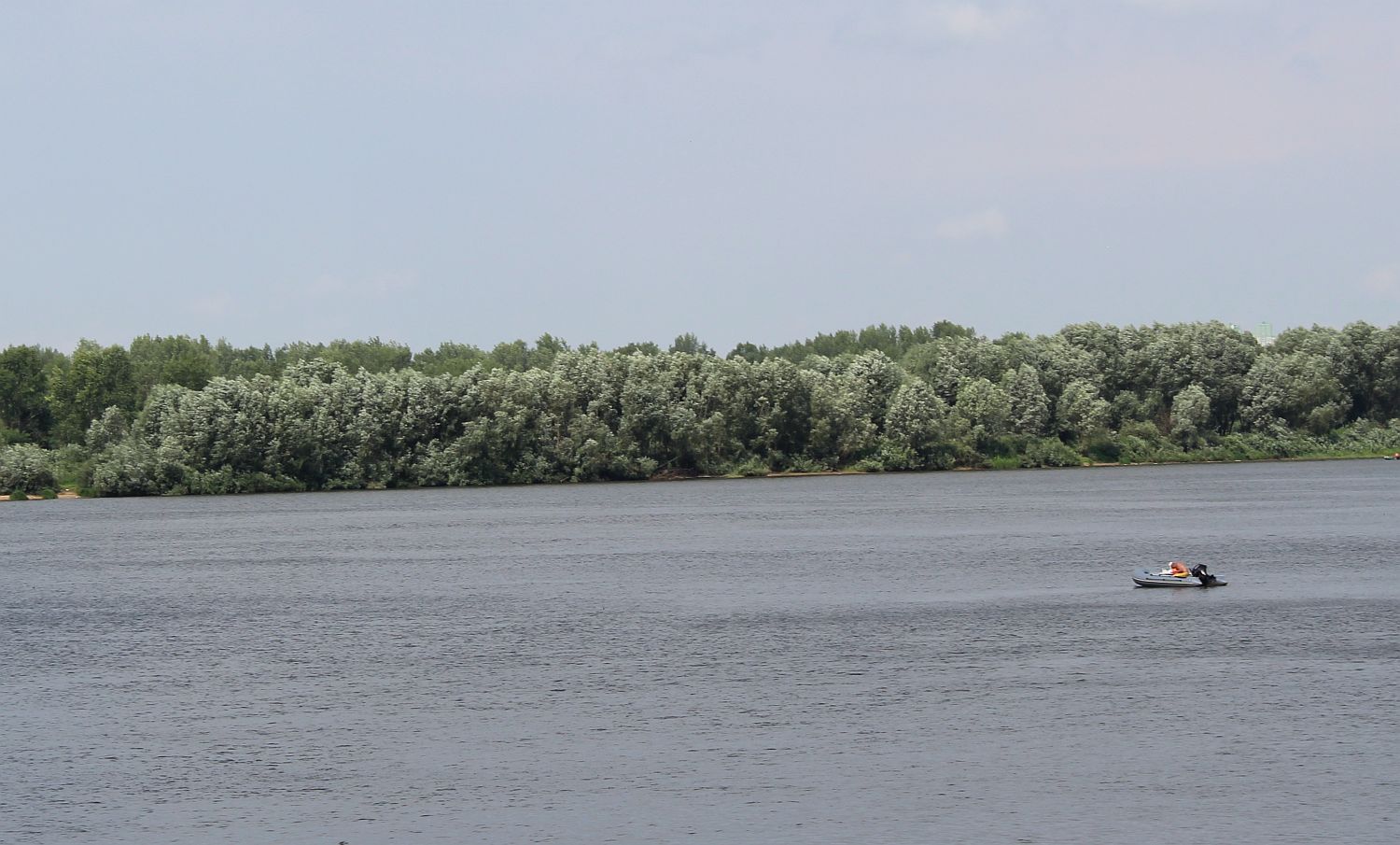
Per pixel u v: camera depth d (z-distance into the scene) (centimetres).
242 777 4409
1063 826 3875
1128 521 13025
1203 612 7206
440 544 12019
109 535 13600
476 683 5697
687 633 6806
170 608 8156
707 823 3938
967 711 5056
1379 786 4150
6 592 9062
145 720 5150
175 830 3938
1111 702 5159
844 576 9075
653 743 4709
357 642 6731
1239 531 11825
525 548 11481
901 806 4050
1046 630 6706
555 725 4959
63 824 3997
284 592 8831
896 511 14788
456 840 3838
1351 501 15112
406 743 4762
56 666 6262
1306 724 4812
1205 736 4688
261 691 5619
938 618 7138
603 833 3875
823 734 4788
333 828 3941
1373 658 5856
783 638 6619
